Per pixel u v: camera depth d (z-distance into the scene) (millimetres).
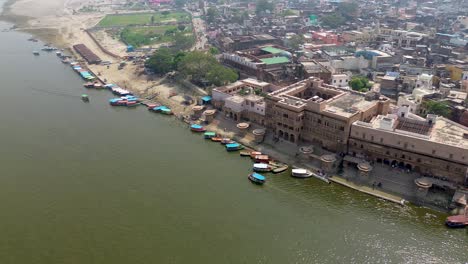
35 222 122500
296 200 133000
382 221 122438
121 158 159125
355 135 147625
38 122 193375
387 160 143375
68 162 156125
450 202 126500
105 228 119625
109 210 127500
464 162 127625
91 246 112688
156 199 133000
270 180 144500
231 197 134375
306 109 158125
